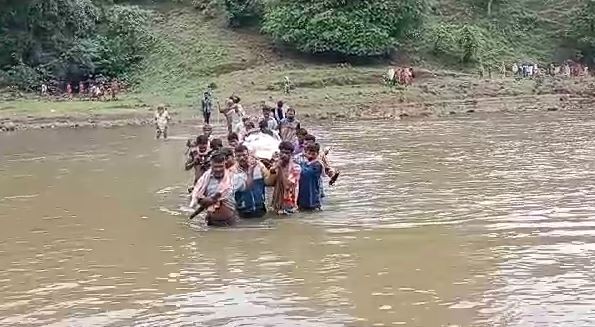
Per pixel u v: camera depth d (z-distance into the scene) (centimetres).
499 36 5806
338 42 4938
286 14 5022
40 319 787
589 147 2208
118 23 5175
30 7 4766
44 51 4844
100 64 4988
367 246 1059
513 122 3195
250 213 1277
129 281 919
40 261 1029
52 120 3444
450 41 5372
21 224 1277
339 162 1973
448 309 774
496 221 1203
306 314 771
